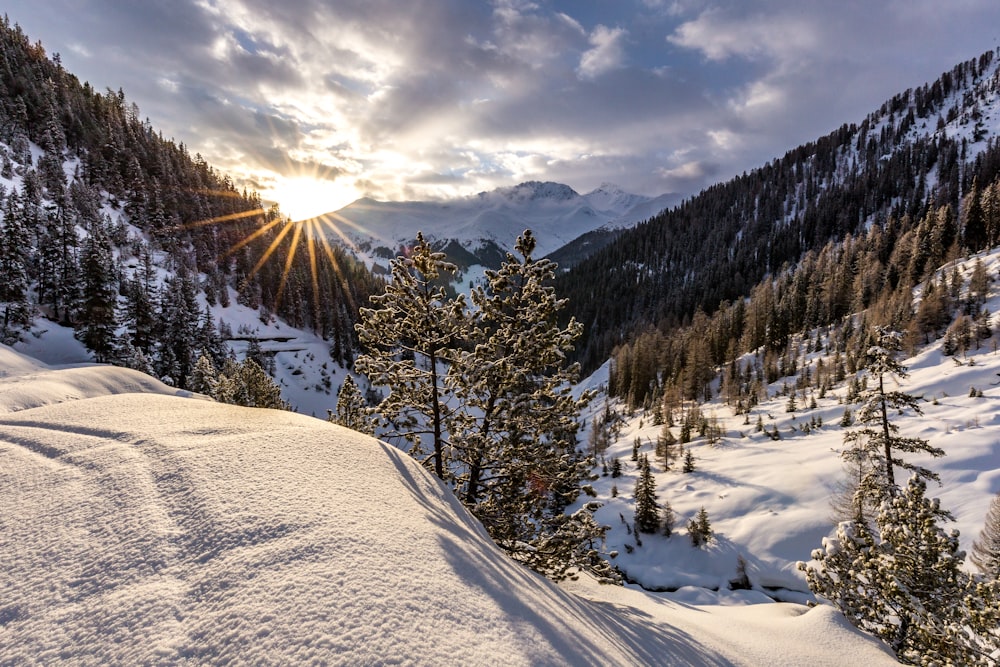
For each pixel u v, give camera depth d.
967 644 8.22
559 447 11.16
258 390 40.22
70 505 4.55
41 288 53.56
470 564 4.46
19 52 106.31
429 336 10.59
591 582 12.41
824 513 39.97
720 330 107.56
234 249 105.38
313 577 3.56
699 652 6.85
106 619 3.11
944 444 43.00
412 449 11.89
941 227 102.44
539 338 10.84
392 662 2.87
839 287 102.38
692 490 50.44
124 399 7.89
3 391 16.23
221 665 2.72
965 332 67.88
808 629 9.38
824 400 68.25
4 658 2.82
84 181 88.62
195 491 4.76
